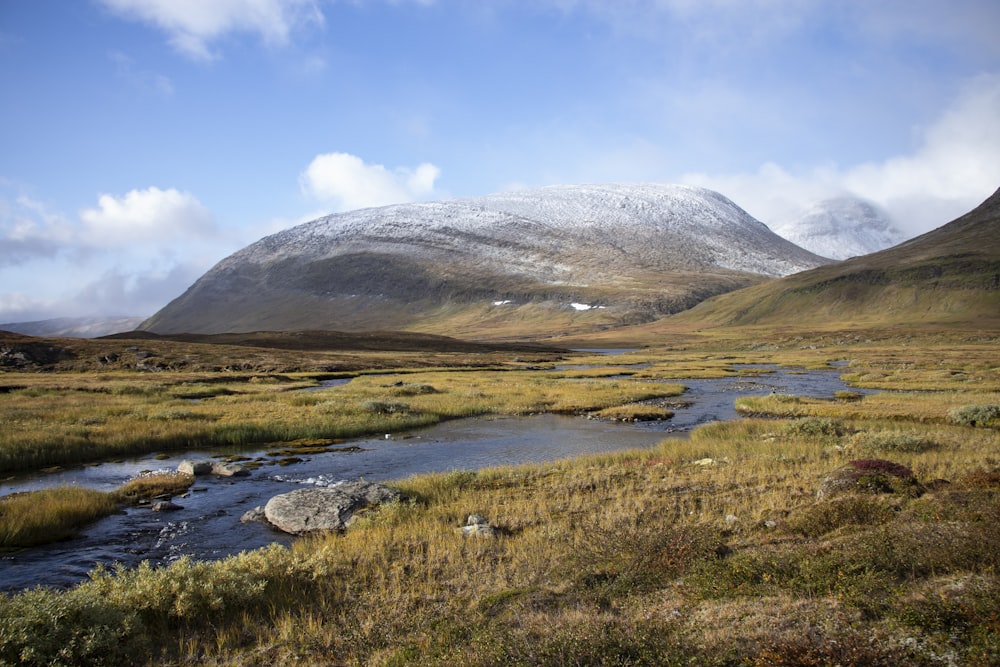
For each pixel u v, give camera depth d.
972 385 52.72
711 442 25.58
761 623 7.30
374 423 35.19
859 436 23.92
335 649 8.09
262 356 92.50
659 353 152.62
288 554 11.78
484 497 17.22
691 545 10.69
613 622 7.73
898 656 6.16
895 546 9.31
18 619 7.71
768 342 157.38
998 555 8.39
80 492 18.77
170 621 9.28
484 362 105.12
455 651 7.29
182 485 20.92
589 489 18.09
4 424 31.38
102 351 86.75
